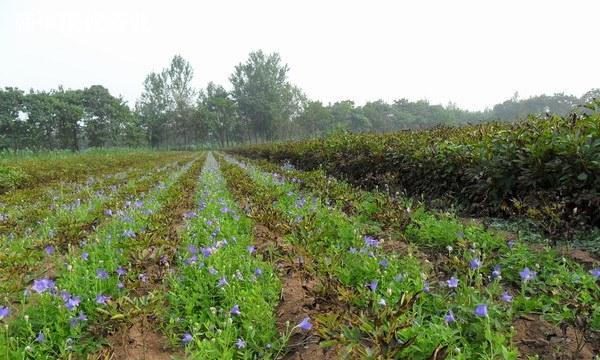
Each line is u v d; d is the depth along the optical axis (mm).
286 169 16141
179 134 98938
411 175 8984
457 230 5402
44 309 3539
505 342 2762
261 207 7152
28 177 17125
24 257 4824
